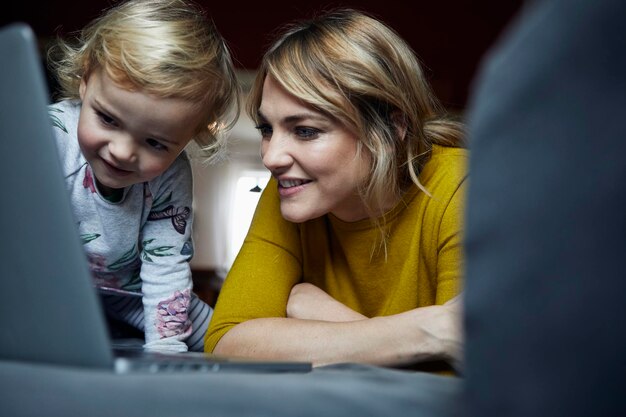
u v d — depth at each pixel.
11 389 0.41
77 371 0.44
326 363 0.95
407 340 0.92
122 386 0.40
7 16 5.55
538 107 0.30
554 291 0.30
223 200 8.02
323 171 1.08
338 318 1.13
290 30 1.16
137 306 1.39
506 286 0.31
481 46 5.91
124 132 1.08
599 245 0.29
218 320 1.15
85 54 1.16
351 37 1.09
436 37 5.91
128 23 1.13
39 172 0.48
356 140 1.10
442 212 1.14
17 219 0.49
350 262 1.23
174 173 1.32
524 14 0.32
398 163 1.16
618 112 0.29
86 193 1.22
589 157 0.29
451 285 1.10
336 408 0.38
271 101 1.09
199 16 1.26
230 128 1.32
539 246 0.30
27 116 0.48
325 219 1.27
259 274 1.20
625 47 0.28
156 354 0.68
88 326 0.47
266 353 0.99
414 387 0.44
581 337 0.30
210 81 1.17
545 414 0.31
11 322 0.51
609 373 0.30
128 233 1.28
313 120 1.06
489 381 0.32
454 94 5.88
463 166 1.16
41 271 0.49
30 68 0.48
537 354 0.31
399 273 1.21
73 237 0.47
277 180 1.13
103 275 1.32
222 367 0.52
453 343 0.90
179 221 1.33
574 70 0.29
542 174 0.30
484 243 0.32
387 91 1.10
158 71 1.07
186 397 0.38
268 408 0.37
